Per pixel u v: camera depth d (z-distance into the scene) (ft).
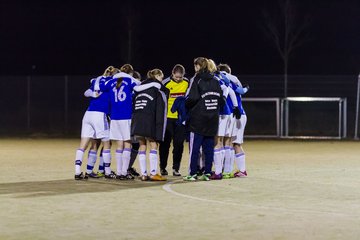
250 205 43.01
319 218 38.37
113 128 55.47
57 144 102.58
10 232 34.63
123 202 44.19
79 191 49.32
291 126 127.75
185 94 57.00
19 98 133.59
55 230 35.14
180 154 59.77
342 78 126.52
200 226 36.14
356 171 63.62
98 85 54.90
